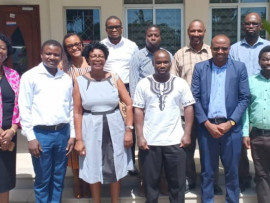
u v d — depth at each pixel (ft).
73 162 10.82
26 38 19.49
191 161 11.59
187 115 10.00
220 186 12.16
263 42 11.55
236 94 10.18
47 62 9.52
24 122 9.48
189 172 11.74
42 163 9.81
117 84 10.21
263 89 10.26
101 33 19.67
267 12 20.13
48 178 10.00
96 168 10.09
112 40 12.28
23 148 15.60
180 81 9.97
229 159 10.39
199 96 10.31
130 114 10.25
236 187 10.55
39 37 19.52
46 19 19.39
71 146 10.11
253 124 10.59
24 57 19.66
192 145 11.43
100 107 10.01
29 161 13.87
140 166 10.62
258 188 10.81
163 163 10.24
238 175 11.24
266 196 10.70
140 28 20.20
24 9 19.22
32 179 12.35
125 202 11.44
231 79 10.07
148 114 9.95
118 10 19.43
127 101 10.29
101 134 10.00
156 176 10.09
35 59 19.66
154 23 20.11
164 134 9.85
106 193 11.80
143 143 9.91
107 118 10.00
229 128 10.03
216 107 10.15
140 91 9.96
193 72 10.46
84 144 10.13
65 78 9.91
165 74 9.80
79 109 10.12
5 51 9.59
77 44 10.68
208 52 11.28
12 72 10.07
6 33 19.34
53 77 9.65
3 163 9.89
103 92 9.96
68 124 10.15
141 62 11.07
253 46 11.54
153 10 19.97
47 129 9.65
